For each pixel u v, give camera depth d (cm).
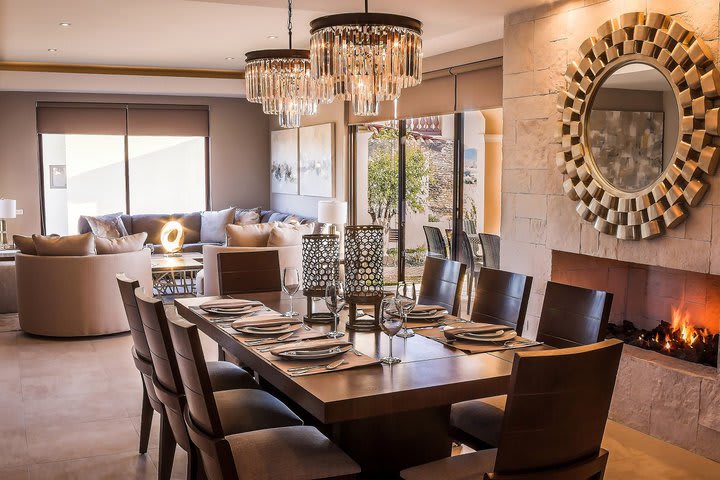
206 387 237
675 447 381
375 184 856
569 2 448
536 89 479
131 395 479
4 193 1027
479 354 282
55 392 484
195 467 279
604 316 304
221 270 431
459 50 682
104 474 352
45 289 621
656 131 388
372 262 316
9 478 346
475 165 680
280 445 260
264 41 771
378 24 335
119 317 639
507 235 516
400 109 794
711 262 365
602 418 223
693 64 363
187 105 1109
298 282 340
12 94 1020
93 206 1145
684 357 394
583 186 437
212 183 1132
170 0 577
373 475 301
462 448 379
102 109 1067
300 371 253
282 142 1094
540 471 215
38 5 596
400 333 315
